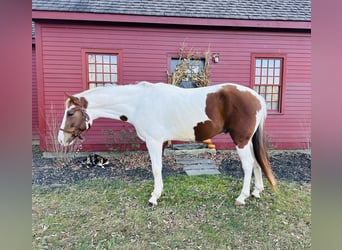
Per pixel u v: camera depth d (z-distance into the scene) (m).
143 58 5.31
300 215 2.60
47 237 2.23
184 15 5.04
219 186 3.35
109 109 2.91
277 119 5.75
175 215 2.61
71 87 5.20
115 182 3.54
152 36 5.28
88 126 2.86
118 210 2.71
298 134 5.81
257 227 2.40
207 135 2.77
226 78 5.54
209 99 2.66
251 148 2.90
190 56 5.15
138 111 2.82
